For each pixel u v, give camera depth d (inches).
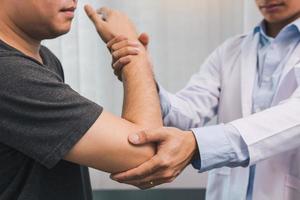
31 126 27.0
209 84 52.6
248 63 48.7
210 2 64.2
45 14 29.3
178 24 64.6
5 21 30.3
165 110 46.9
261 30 50.1
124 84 35.6
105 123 28.8
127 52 37.3
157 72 65.4
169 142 31.6
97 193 66.6
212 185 49.9
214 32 64.6
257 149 37.7
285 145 39.0
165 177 31.4
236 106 48.8
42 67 28.7
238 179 46.3
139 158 29.9
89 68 64.6
